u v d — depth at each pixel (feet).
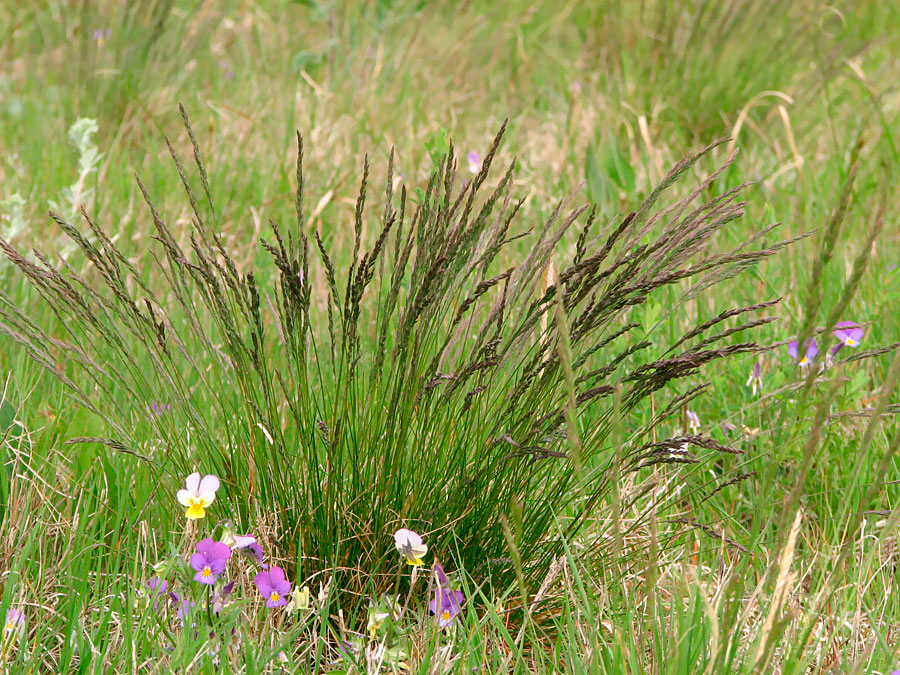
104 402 10.93
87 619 8.57
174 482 9.87
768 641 6.96
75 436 10.27
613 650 7.89
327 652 8.79
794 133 22.49
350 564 9.11
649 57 24.80
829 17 28.25
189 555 9.00
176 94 23.56
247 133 21.91
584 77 25.84
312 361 12.37
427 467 9.01
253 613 8.70
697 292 9.05
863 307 14.49
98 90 22.70
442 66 27.73
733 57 23.73
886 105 23.35
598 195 18.06
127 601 8.07
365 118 22.68
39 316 13.32
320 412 9.96
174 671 7.83
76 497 9.86
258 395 10.46
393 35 29.09
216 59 27.45
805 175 19.48
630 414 12.03
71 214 15.92
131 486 9.90
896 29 29.22
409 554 8.43
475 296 8.18
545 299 8.39
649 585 7.66
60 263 14.84
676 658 7.22
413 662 8.13
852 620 8.90
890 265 15.72
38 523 9.09
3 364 12.18
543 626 9.15
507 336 9.71
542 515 9.38
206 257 9.08
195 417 9.61
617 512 7.41
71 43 24.39
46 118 21.67
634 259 8.50
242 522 9.27
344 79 26.14
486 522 9.08
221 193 18.66
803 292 14.35
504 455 8.91
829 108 20.79
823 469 11.03
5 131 21.30
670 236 8.72
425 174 19.70
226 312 8.94
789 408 11.41
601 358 12.62
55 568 9.04
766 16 24.39
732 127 22.18
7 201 14.84
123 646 8.01
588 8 30.14
